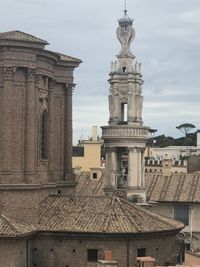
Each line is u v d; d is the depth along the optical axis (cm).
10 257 5431
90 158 14362
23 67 6006
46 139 6575
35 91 6159
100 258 5659
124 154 7931
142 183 7838
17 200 5888
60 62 6956
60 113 7019
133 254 5706
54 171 6894
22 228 5616
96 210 6003
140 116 7919
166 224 6059
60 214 5997
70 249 5747
